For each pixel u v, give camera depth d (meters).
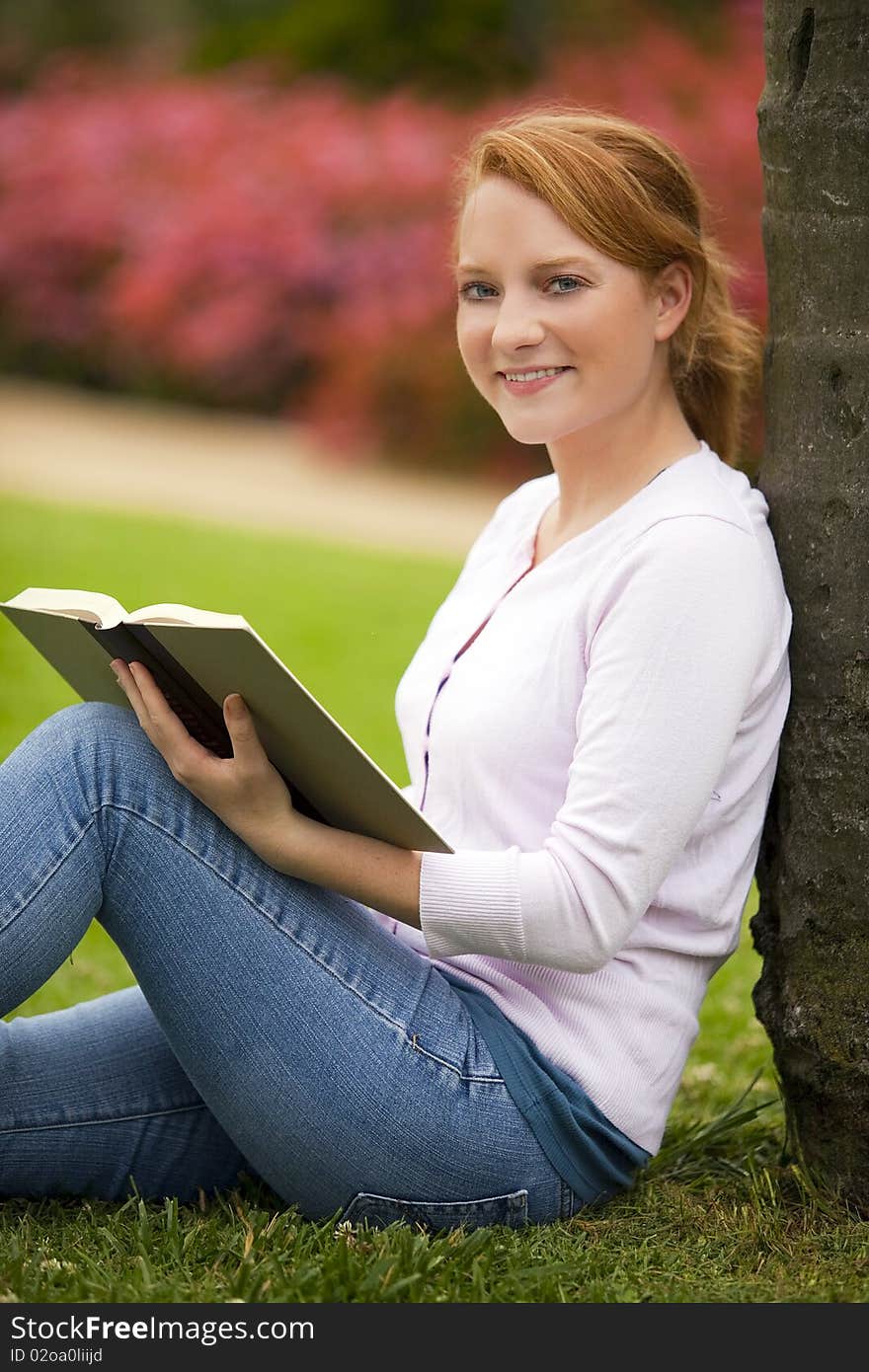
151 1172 4.17
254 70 27.30
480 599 4.18
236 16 29.92
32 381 26.28
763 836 4.19
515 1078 3.74
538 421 3.94
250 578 15.19
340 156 24.22
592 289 3.86
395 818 3.54
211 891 3.64
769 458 4.16
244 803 3.62
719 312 4.24
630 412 3.99
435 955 3.69
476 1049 3.75
